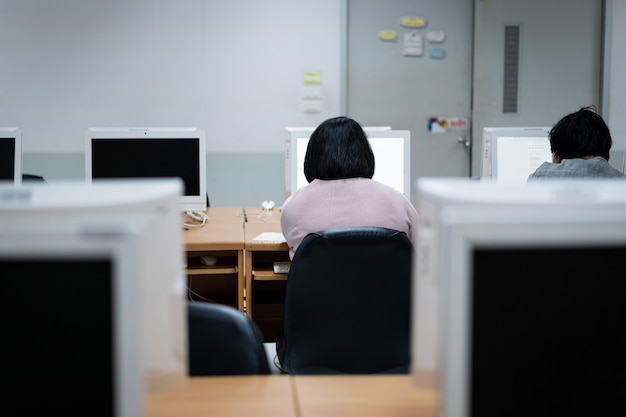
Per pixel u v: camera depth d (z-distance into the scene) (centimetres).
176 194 103
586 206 93
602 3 531
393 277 202
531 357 88
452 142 531
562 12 529
